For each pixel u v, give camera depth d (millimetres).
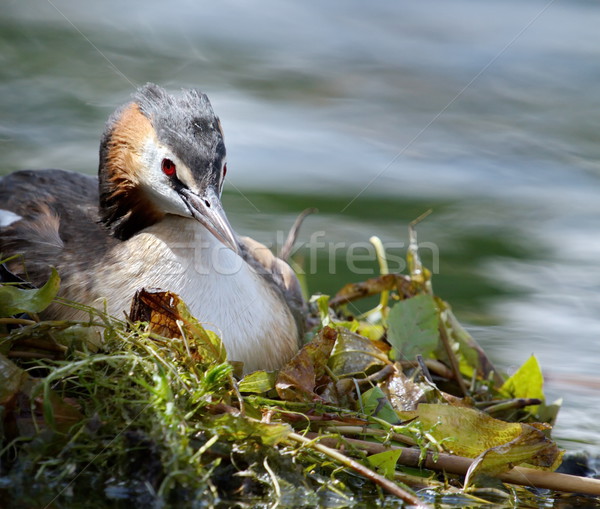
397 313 11031
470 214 16922
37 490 7859
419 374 10578
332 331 9359
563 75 24250
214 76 23359
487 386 11086
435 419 8906
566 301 14180
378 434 8797
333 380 9594
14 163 17266
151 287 9406
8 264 10547
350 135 20266
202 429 8031
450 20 27297
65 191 12125
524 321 13602
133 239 10102
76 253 10492
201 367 8891
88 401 8344
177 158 9977
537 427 9055
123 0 27875
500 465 8672
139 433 7984
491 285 14641
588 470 9570
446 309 11734
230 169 18078
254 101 21891
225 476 8117
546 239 16250
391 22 27625
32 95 20719
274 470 8133
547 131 21141
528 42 25719
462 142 20391
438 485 8586
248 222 15891
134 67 23172
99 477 7965
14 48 23203
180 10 27625
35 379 8211
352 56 25281
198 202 9883
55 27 24812
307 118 21250
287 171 18234
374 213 16750
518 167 19344
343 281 14547
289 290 11844
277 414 8742
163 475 7867
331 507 8016
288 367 9125
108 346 8672
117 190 10578
